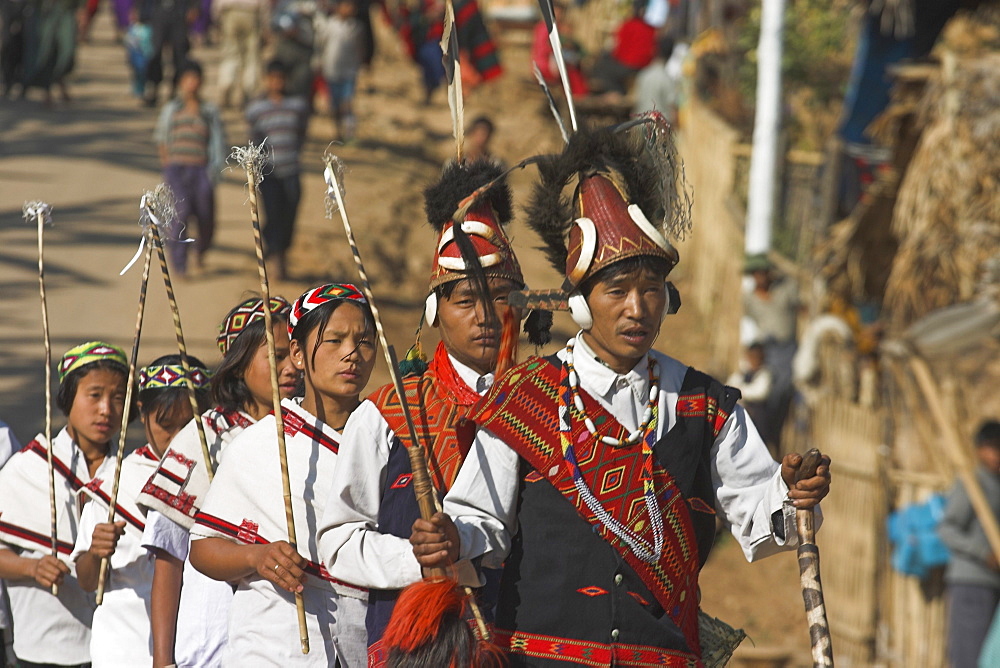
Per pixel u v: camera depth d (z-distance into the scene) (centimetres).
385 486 891
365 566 843
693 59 6072
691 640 834
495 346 939
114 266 4119
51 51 6406
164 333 3559
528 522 820
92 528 1191
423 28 7225
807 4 4944
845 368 3359
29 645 1252
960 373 3266
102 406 1228
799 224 4128
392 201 5181
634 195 838
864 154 3719
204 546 948
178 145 3966
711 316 4681
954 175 3038
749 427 862
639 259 809
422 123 6706
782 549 857
